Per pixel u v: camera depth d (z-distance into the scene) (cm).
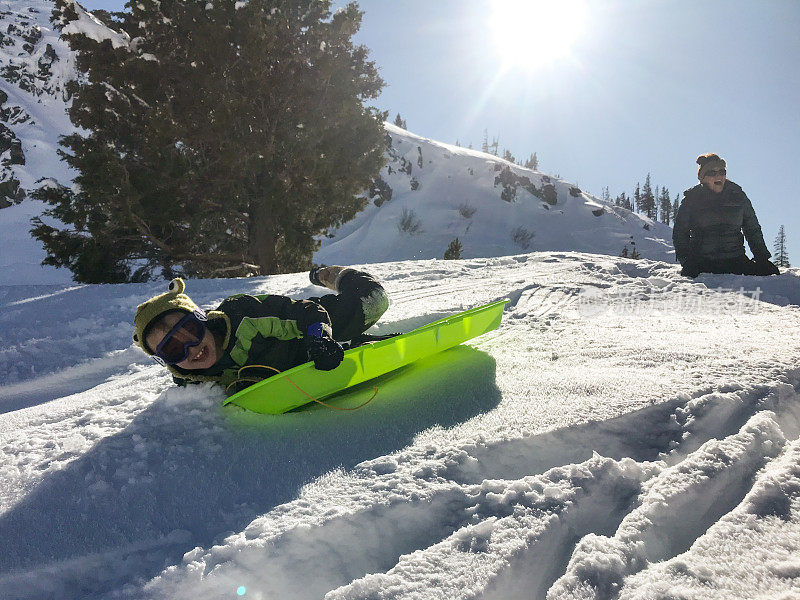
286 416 216
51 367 345
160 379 277
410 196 7381
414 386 245
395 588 124
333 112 1473
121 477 174
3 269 2625
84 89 1361
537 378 248
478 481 170
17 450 196
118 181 1266
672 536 145
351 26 1519
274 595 129
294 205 1455
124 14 1514
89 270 1363
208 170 1345
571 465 166
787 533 137
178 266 1543
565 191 8156
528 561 133
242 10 1348
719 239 554
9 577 137
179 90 1348
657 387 224
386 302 286
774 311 403
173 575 131
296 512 151
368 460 181
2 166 3738
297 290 544
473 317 295
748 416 204
